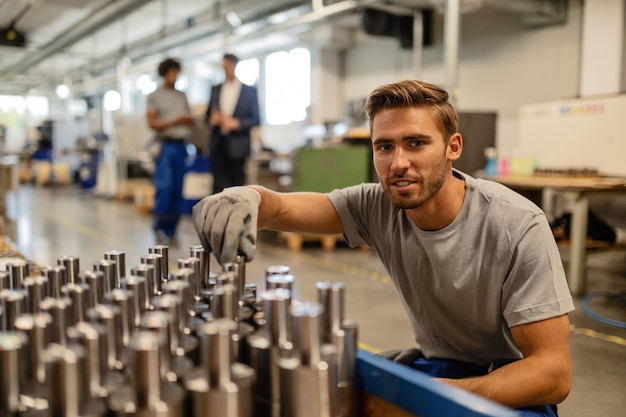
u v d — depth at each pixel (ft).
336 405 1.79
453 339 3.83
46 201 28.27
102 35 32.04
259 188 3.51
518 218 3.38
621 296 11.15
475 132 15.98
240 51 32.40
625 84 14.66
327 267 13.62
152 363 1.57
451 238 3.51
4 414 1.65
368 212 4.05
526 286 3.28
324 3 18.90
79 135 38.40
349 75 27.81
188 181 19.12
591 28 15.20
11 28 30.30
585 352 8.21
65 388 1.55
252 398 1.82
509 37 19.36
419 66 21.77
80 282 2.37
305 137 26.63
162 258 2.83
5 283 2.48
